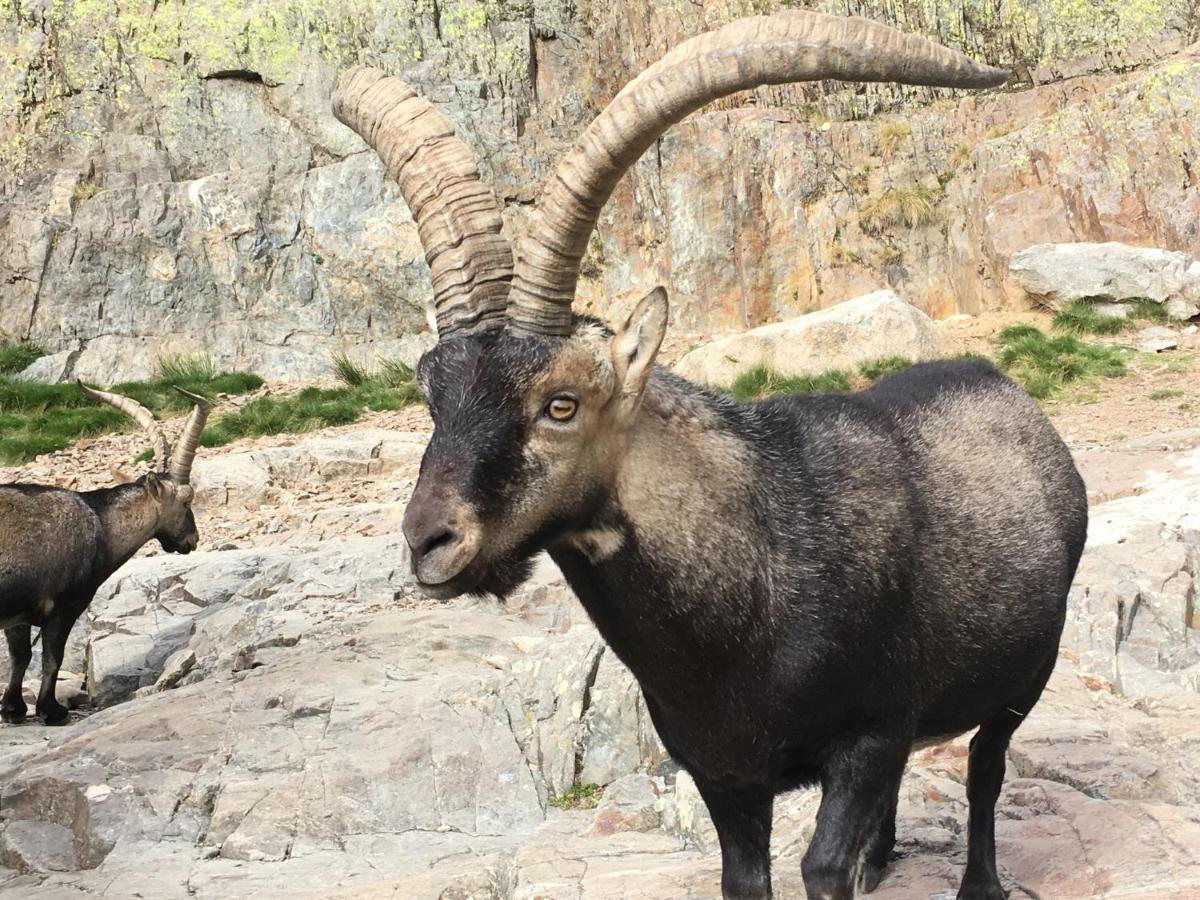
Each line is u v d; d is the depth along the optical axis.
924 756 6.18
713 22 21.45
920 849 5.10
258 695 7.97
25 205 20.39
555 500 3.37
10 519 10.38
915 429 4.18
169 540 11.98
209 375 19.77
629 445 3.47
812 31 3.29
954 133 20.78
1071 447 13.30
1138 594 7.83
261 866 6.24
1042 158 19.12
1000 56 21.25
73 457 17.11
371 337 20.64
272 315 20.58
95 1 21.34
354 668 8.29
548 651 7.75
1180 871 4.33
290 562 11.27
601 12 21.88
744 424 3.78
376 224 20.56
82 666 11.71
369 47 21.20
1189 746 5.66
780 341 16.72
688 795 5.99
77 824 6.89
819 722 3.62
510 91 21.22
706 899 4.79
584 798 6.85
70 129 21.02
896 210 20.09
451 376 3.38
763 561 3.55
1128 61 20.81
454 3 21.42
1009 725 4.50
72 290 20.20
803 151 20.31
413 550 3.21
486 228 3.61
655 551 3.48
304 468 15.45
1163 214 18.34
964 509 4.06
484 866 5.71
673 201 20.31
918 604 3.85
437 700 7.55
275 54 21.11
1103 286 17.83
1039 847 4.71
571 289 3.44
